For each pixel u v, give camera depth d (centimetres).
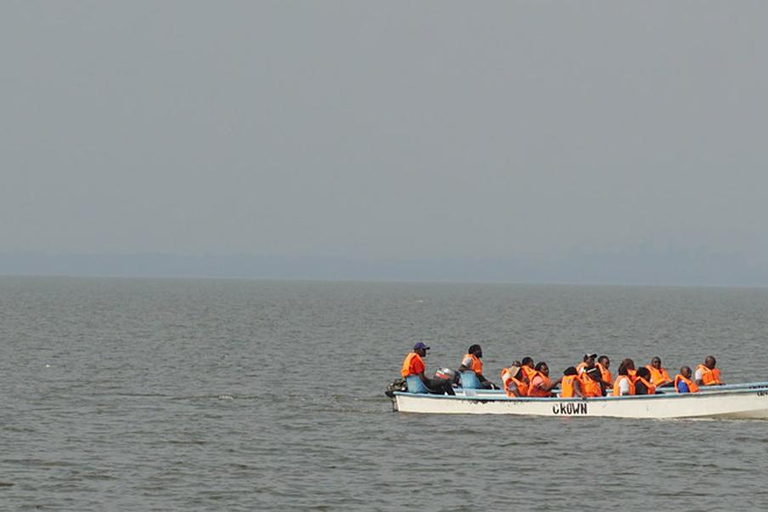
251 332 19725
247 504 5738
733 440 7444
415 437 7644
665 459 6862
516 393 8688
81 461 6750
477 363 9106
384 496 5925
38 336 17550
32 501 5750
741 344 18500
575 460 6844
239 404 9469
